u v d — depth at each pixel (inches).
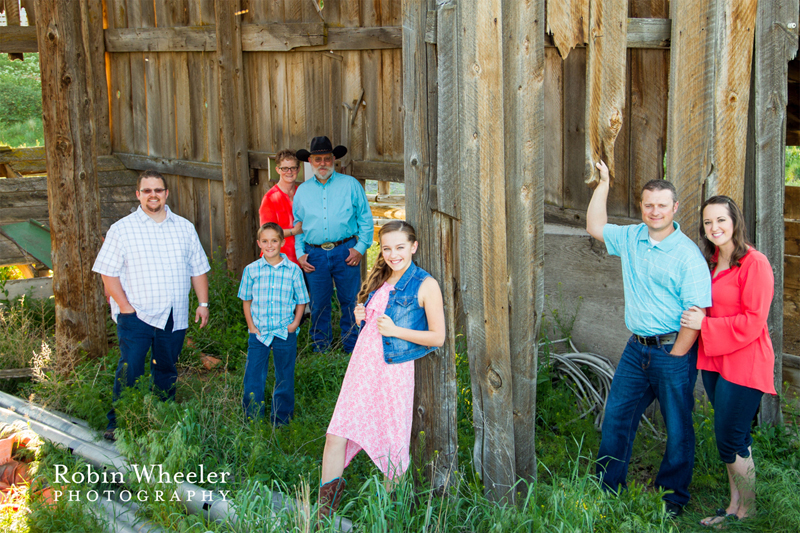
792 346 176.9
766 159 159.5
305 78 274.1
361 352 130.5
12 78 656.4
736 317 127.3
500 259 125.7
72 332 214.8
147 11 335.3
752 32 153.1
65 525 131.6
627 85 181.3
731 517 136.9
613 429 141.5
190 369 221.6
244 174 299.1
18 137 579.8
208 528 130.6
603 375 182.9
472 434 164.4
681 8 155.0
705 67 154.6
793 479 143.9
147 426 157.9
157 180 167.3
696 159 158.7
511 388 130.3
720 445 136.1
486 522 128.1
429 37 124.2
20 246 290.0
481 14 119.0
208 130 316.8
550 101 201.0
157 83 339.0
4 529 131.3
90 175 214.8
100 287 220.4
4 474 156.6
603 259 188.5
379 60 247.8
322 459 145.3
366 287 134.0
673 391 133.6
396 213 355.9
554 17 137.1
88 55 354.3
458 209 127.6
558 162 202.2
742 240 129.6
